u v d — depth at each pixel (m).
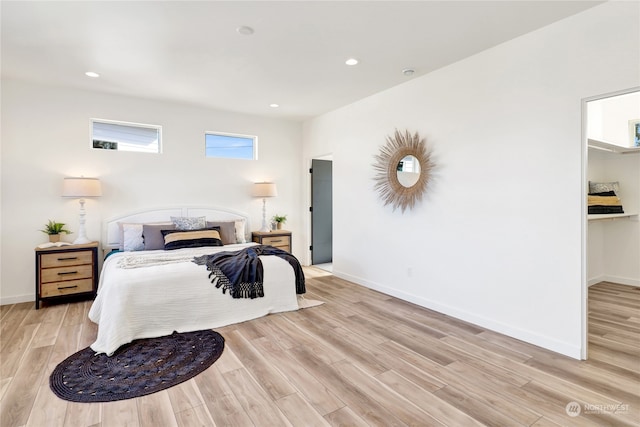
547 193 2.72
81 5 2.38
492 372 2.38
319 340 2.92
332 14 2.52
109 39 2.91
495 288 3.11
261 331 3.12
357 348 2.76
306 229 6.19
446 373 2.36
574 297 2.58
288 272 3.72
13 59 3.32
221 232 4.80
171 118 4.91
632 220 4.48
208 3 2.37
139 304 2.93
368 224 4.63
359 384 2.22
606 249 4.75
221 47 3.06
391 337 2.98
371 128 4.54
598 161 4.65
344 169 5.05
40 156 4.10
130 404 2.00
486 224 3.17
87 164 4.37
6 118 3.92
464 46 3.06
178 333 3.04
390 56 3.26
